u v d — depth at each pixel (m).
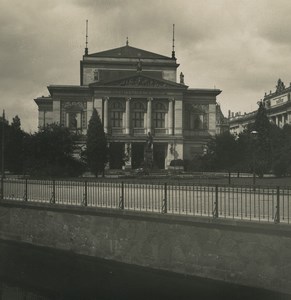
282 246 14.24
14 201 22.39
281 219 15.77
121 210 18.14
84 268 19.19
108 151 68.94
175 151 89.00
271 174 56.72
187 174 58.88
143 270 17.48
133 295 17.12
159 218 17.02
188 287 16.20
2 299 16.56
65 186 23.23
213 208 17.23
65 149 49.62
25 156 49.72
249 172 58.09
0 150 59.78
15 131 60.62
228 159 67.62
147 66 97.25
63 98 89.62
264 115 72.62
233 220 15.12
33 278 18.89
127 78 88.44
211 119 92.62
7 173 60.31
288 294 14.03
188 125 92.50
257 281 14.72
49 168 46.28
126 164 86.12
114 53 98.12
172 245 16.78
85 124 89.56
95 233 19.17
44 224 21.16
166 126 89.81
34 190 24.64
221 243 15.55
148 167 67.69
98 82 87.56
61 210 20.38
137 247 17.77
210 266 15.79
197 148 91.38
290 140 60.47
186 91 91.38
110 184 22.23
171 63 97.44
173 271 16.70
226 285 15.34
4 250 22.34
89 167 65.62
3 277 19.06
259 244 14.72
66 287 17.98
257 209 17.89
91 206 19.55
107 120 87.88
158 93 89.06
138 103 89.56
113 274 18.25
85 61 96.50
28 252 21.67
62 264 20.02
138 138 88.25
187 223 16.36
